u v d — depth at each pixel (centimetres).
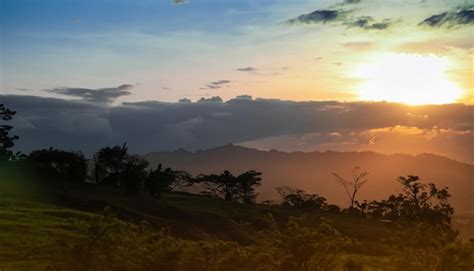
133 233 2389
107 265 2295
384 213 11269
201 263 2248
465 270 1952
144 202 8469
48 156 9975
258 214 9444
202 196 11488
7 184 8019
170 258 2261
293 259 2222
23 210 5800
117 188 9700
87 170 10456
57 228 4847
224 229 7525
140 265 2275
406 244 2131
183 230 6962
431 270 2023
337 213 11500
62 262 2323
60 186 8725
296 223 2339
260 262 2189
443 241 2080
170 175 10819
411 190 10450
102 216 2398
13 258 3559
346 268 2297
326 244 2239
